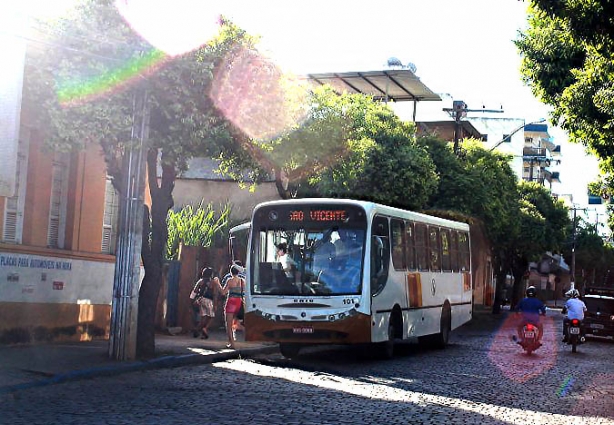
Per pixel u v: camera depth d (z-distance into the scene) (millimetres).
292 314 18266
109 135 14773
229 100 16781
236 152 18203
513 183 47438
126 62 14500
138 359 15797
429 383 15477
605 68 17516
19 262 16906
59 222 18781
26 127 17250
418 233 22359
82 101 14344
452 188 38469
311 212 18750
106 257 19844
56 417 9961
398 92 43906
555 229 59844
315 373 16250
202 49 15992
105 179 19797
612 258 109500
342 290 18234
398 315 20422
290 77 23234
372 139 31875
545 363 21344
